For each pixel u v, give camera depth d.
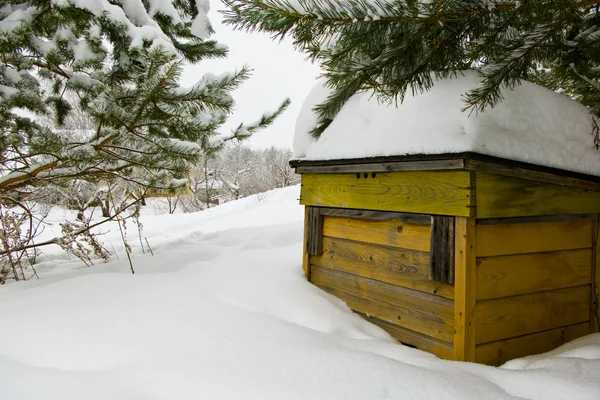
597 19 1.97
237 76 2.87
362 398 1.24
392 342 2.02
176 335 1.72
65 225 3.76
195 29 3.85
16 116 3.93
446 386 1.32
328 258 2.62
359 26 1.57
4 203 3.71
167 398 1.24
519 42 1.79
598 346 1.81
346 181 2.42
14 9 2.89
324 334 1.91
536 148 1.92
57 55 2.98
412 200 1.96
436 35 1.68
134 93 2.81
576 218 2.16
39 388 1.25
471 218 1.71
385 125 2.12
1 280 3.03
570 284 2.14
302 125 2.85
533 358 1.80
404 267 2.06
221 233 5.24
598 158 2.23
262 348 1.60
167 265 3.40
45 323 1.81
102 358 1.52
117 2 2.91
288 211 8.32
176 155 3.06
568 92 3.06
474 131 1.68
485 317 1.77
